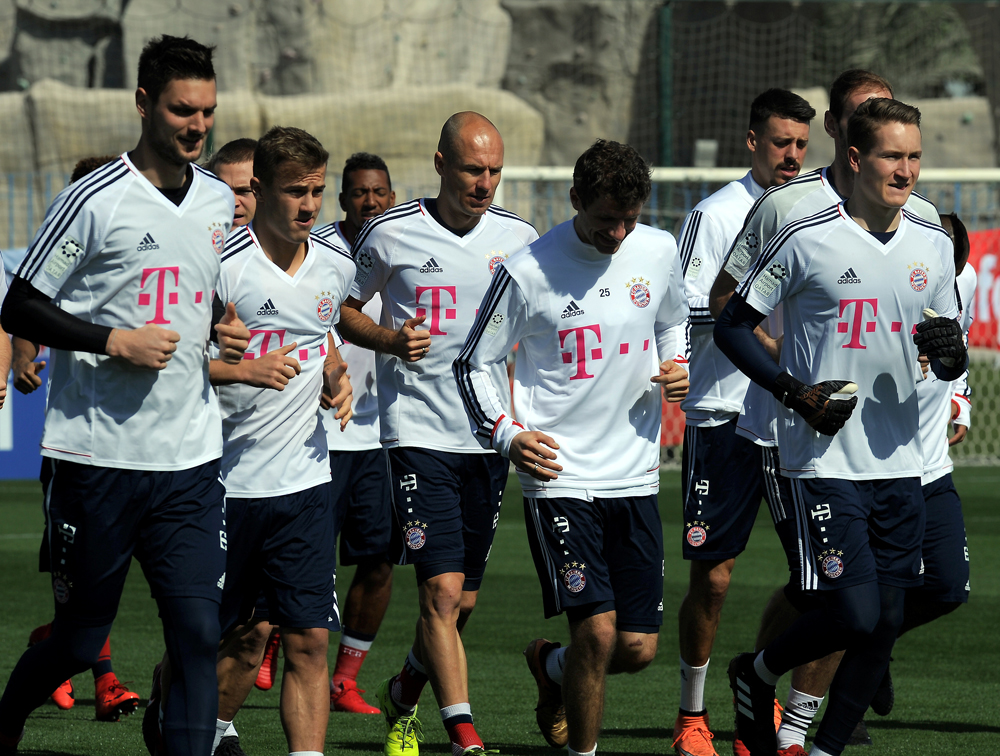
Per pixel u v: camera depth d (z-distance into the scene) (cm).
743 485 1714
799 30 9312
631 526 1435
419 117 8206
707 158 7162
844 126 1555
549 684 1542
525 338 1437
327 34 8638
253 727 1738
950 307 1433
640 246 1433
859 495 1396
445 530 1599
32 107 7950
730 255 1628
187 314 1266
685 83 9150
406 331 1573
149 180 1252
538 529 1420
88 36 8994
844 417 1333
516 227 1709
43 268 1215
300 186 1374
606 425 1422
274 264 1417
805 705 1545
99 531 1258
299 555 1403
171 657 1255
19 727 1355
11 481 4669
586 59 9106
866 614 1370
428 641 1535
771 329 1587
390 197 2128
